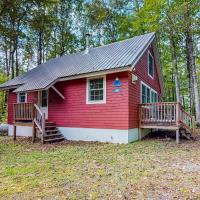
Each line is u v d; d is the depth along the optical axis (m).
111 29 26.27
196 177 4.82
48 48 26.27
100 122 10.72
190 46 17.72
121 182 4.56
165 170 5.41
